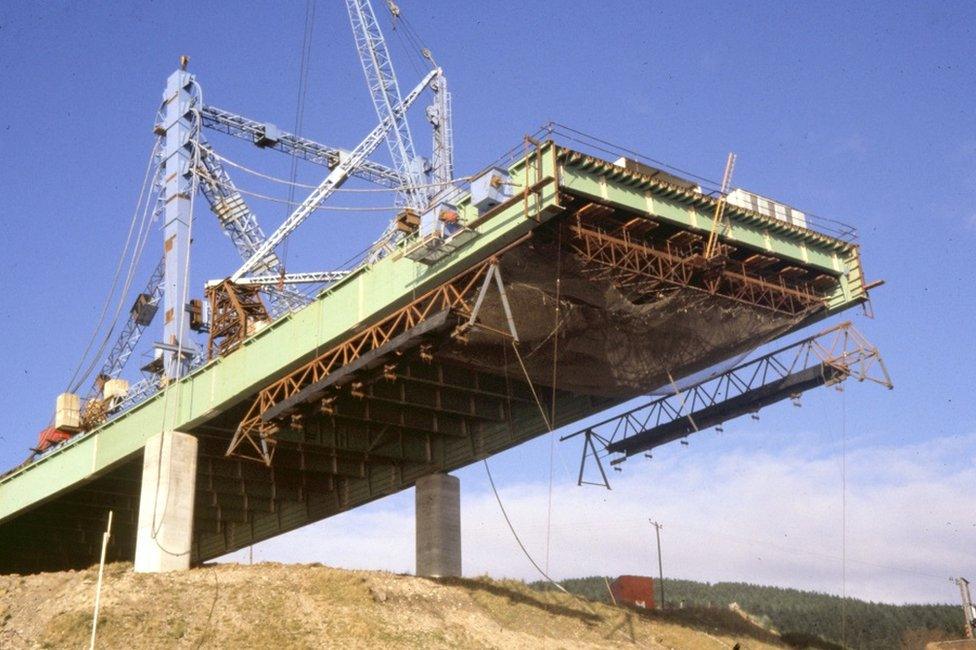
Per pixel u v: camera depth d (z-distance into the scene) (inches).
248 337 2632.9
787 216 2327.8
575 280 2073.1
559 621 2682.1
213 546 3651.6
